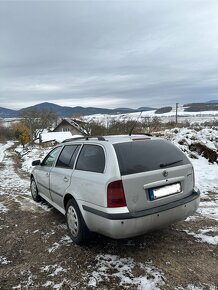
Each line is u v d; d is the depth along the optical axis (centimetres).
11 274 339
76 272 337
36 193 672
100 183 353
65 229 480
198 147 1115
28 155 2522
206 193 680
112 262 356
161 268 337
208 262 348
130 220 332
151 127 2528
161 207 357
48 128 8194
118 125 2669
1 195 801
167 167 378
